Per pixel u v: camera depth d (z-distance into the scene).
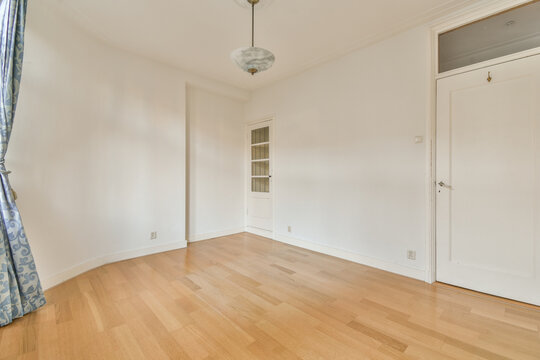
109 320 1.84
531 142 2.05
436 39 2.56
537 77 2.03
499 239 2.20
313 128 3.66
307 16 2.48
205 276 2.68
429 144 2.51
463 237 2.38
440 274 2.52
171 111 3.69
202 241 4.17
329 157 3.45
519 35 2.13
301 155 3.83
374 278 2.64
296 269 2.90
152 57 3.41
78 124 2.73
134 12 2.46
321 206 3.55
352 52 3.18
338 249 3.33
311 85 3.68
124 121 3.22
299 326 1.79
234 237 4.45
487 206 2.25
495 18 2.25
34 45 2.29
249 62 2.01
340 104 3.31
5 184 1.86
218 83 4.25
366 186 3.04
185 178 3.86
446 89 2.47
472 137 2.33
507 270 2.16
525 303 2.08
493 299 2.17
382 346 1.58
